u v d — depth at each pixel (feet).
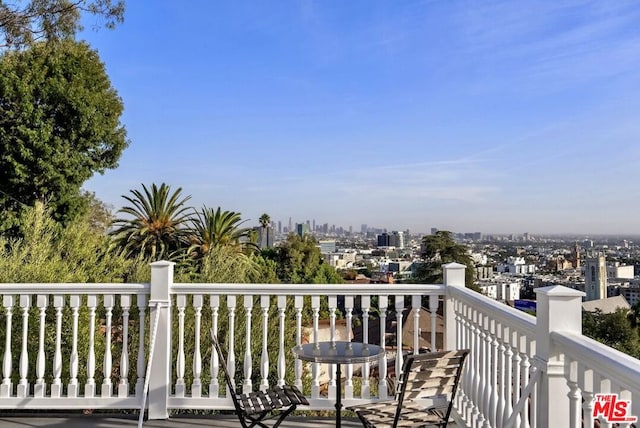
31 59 45.70
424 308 14.94
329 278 75.92
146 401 13.23
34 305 21.50
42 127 45.98
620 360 5.65
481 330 11.29
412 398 9.41
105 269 34.09
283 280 72.23
